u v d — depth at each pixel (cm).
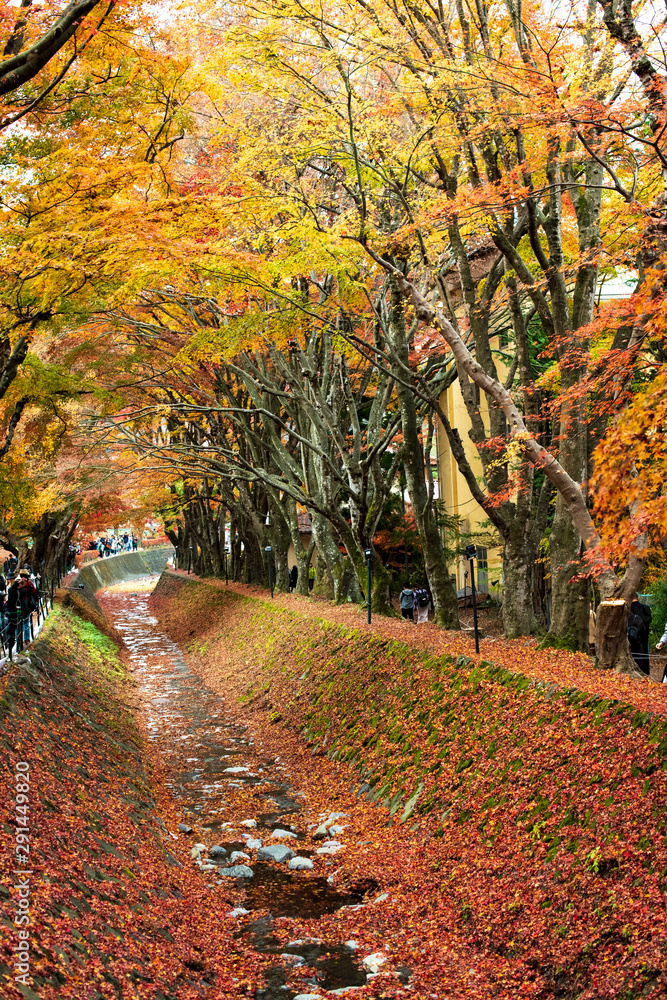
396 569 3212
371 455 1895
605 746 820
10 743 904
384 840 1037
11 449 1638
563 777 841
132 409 2294
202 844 1095
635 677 1030
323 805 1245
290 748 1579
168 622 4091
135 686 2331
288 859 1051
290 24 1220
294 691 1839
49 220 1029
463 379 1431
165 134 1170
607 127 884
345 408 2294
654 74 907
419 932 803
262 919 880
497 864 827
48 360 1677
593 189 1159
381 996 683
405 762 1190
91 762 1145
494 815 902
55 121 1107
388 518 3009
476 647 1267
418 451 1619
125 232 1012
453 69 1032
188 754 1611
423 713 1248
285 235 1349
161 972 655
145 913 761
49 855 715
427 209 1255
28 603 1672
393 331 1572
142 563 8531
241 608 3009
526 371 1365
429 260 1291
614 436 722
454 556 2972
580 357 1056
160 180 1148
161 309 1764
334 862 1014
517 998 646
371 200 1407
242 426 2275
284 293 1519
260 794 1336
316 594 2773
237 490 3288
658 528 864
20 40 911
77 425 1897
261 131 1380
